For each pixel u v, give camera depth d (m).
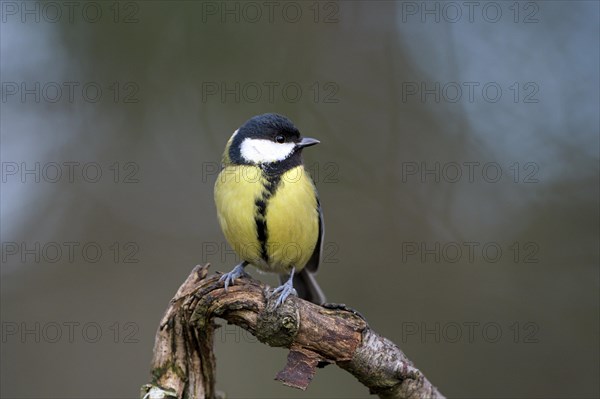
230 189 7.25
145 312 12.30
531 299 11.88
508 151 12.73
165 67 13.14
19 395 11.45
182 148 13.23
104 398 11.56
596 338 11.40
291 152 7.43
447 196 12.77
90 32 12.89
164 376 5.90
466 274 12.22
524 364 11.45
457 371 11.48
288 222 7.23
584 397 11.11
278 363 11.72
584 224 12.12
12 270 12.65
